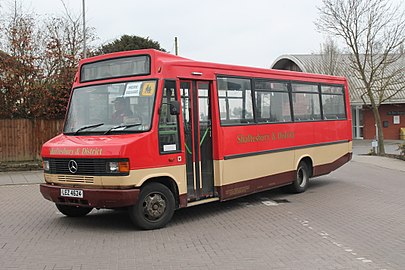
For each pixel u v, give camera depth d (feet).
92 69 29.04
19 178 51.49
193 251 21.71
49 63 64.85
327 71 119.44
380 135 77.71
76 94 29.14
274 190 41.70
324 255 20.99
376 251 21.72
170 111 26.32
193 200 28.40
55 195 26.30
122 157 24.13
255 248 22.22
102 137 26.13
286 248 22.22
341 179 49.16
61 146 26.40
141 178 24.82
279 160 36.35
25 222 28.60
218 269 18.94
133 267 19.26
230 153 30.91
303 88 40.14
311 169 41.01
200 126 29.22
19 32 63.62
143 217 25.64
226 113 30.96
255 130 33.58
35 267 19.27
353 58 93.86
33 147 61.36
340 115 45.78
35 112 61.26
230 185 30.89
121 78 27.66
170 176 26.48
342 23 74.43
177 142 27.14
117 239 24.06
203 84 29.68
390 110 126.21
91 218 29.84
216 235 24.97
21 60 61.21
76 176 25.59
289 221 28.58
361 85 124.16
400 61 112.47
